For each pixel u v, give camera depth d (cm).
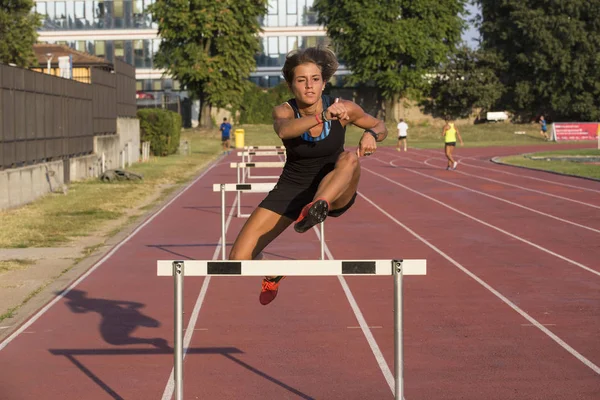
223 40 8312
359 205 2597
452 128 4334
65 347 966
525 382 816
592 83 9112
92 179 3559
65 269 1491
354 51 9000
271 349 947
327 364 884
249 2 8338
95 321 1095
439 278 1384
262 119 9956
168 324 1075
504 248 1708
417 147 7100
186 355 926
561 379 826
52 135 3044
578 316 1103
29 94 2730
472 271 1447
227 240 1859
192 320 1092
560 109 9288
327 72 657
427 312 1134
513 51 9575
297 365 882
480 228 2031
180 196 2950
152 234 1961
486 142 7900
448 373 850
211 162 5162
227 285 1322
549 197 2809
